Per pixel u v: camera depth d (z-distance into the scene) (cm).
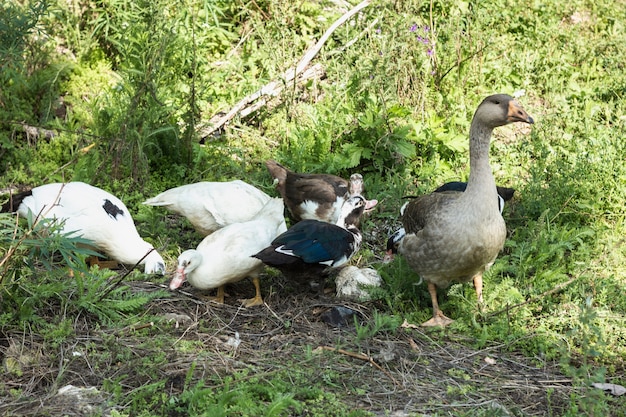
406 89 561
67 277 415
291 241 407
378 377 373
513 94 589
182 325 395
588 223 489
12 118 530
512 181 527
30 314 381
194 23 566
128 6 578
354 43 572
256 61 602
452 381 374
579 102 595
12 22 501
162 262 429
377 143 520
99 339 378
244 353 381
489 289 430
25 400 347
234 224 421
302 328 402
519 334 404
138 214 472
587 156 526
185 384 354
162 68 513
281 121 555
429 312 425
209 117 559
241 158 532
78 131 517
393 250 440
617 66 619
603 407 355
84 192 430
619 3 679
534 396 370
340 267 440
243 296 430
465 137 538
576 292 430
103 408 343
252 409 342
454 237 398
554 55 621
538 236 453
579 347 402
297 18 614
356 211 434
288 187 478
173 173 514
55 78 537
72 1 597
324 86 561
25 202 428
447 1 618
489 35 608
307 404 354
